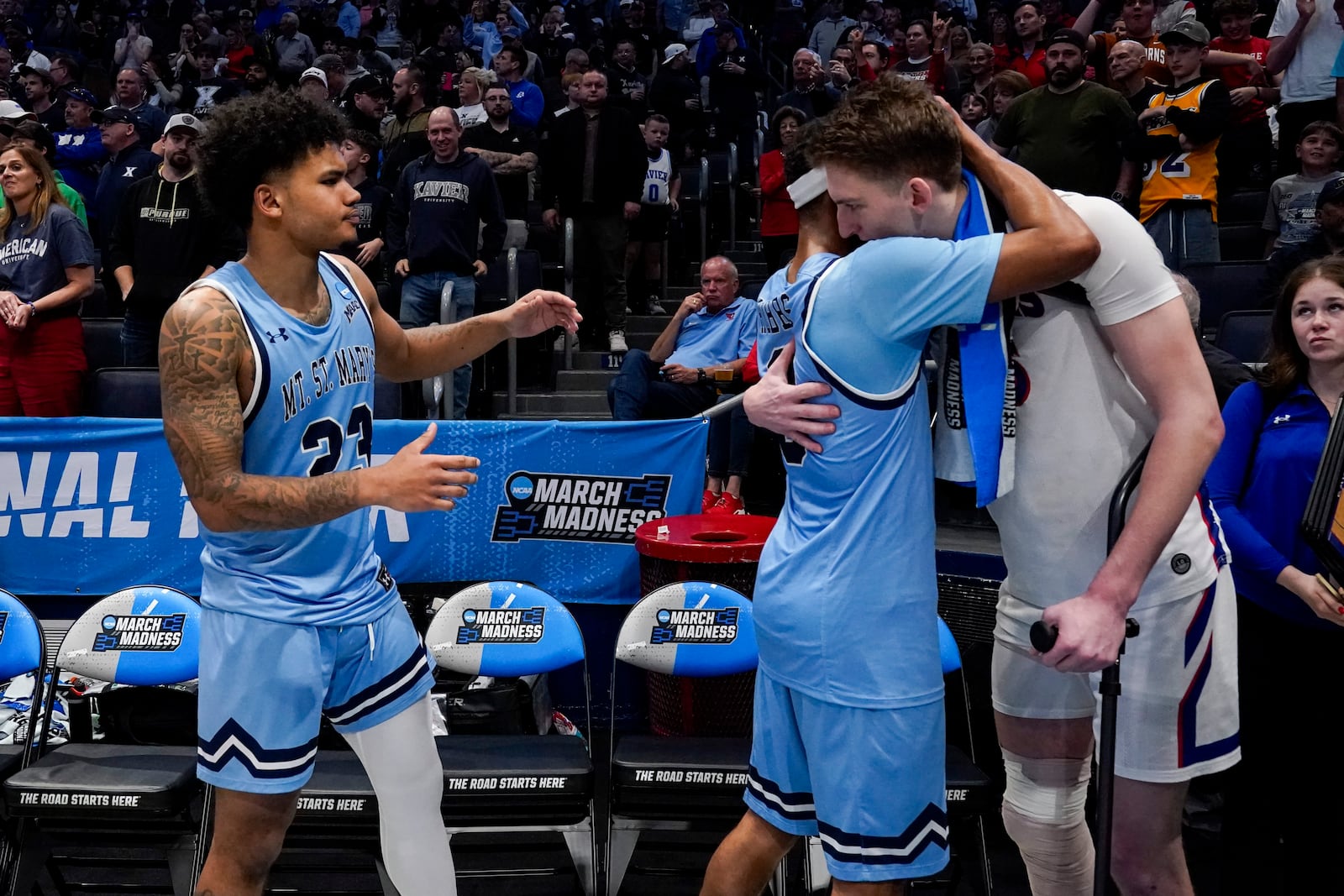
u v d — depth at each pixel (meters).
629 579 4.11
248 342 2.12
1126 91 6.89
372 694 2.34
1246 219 6.81
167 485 4.02
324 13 12.61
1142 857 2.12
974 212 1.84
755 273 8.77
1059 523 2.03
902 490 1.90
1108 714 1.90
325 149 2.18
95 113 7.93
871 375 1.85
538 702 3.81
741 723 3.68
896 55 9.72
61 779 2.86
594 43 12.43
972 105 7.49
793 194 2.27
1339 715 2.68
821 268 1.94
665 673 3.33
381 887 3.31
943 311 1.75
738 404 4.11
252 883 2.33
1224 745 2.10
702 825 3.03
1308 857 2.76
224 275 2.18
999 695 2.24
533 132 8.03
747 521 3.96
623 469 4.07
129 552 4.03
